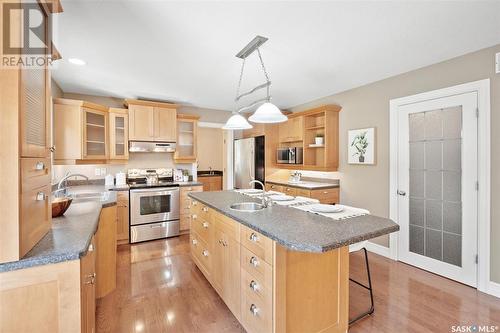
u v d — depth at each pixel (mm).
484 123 2350
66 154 3268
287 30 2020
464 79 2496
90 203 2234
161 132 4160
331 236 1343
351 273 2766
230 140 6277
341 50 2396
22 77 996
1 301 970
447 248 2658
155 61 2650
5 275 971
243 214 1868
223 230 2072
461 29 2012
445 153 2662
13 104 963
